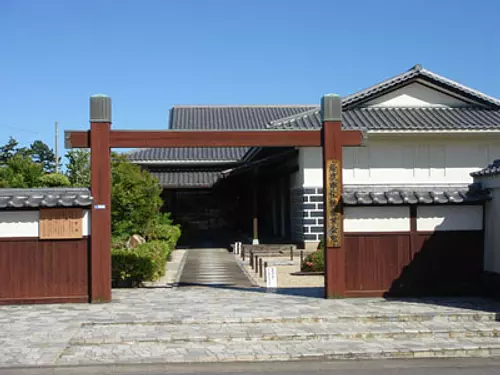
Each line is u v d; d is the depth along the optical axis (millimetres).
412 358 8555
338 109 12164
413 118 22188
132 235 19984
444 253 12336
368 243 12258
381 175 22109
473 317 10383
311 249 22219
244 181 29516
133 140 11867
